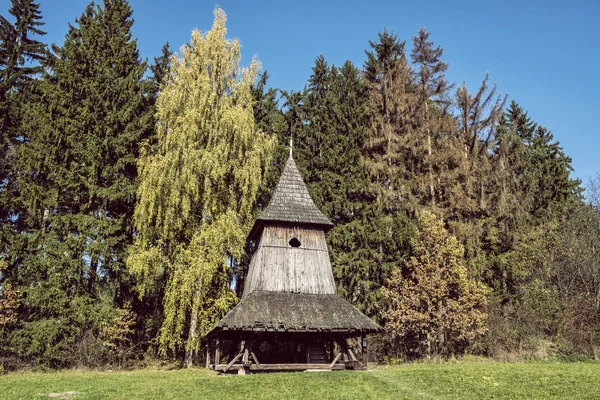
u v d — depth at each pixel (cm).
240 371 1808
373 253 2973
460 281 2722
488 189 3312
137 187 2709
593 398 1264
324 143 3306
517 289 3173
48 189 2595
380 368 2112
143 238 2412
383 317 2762
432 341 2812
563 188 4212
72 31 3203
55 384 1586
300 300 2008
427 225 2862
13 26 3356
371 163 3158
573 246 3120
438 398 1268
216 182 2558
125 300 2723
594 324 2731
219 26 2770
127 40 3167
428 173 3294
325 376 1608
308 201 2333
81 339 2412
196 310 2359
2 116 2828
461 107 3494
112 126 2775
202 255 2347
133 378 1784
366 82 3528
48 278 2447
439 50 3538
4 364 2244
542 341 2741
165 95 2539
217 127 2519
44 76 2923
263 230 2178
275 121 3459
